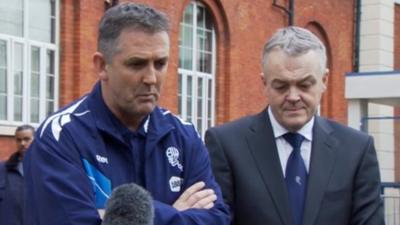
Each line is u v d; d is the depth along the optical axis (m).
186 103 16.20
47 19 12.84
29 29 12.51
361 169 3.76
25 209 2.99
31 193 2.95
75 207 2.85
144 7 2.88
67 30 13.02
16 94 12.25
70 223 2.83
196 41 16.44
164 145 3.14
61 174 2.90
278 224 3.64
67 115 3.02
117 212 2.47
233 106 17.19
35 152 2.98
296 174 3.71
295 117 3.58
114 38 2.84
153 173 3.07
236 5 17.20
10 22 12.21
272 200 3.67
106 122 3.01
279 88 3.55
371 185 3.77
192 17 16.30
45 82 12.74
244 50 17.52
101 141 2.99
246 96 17.61
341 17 20.73
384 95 11.58
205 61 16.81
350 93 11.89
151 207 2.53
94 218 2.85
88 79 13.27
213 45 16.88
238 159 3.74
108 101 3.02
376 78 11.63
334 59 20.48
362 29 21.27
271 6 18.31
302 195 3.69
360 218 3.72
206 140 3.87
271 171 3.71
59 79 12.95
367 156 3.80
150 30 2.83
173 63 15.30
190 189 3.16
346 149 3.78
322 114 20.28
